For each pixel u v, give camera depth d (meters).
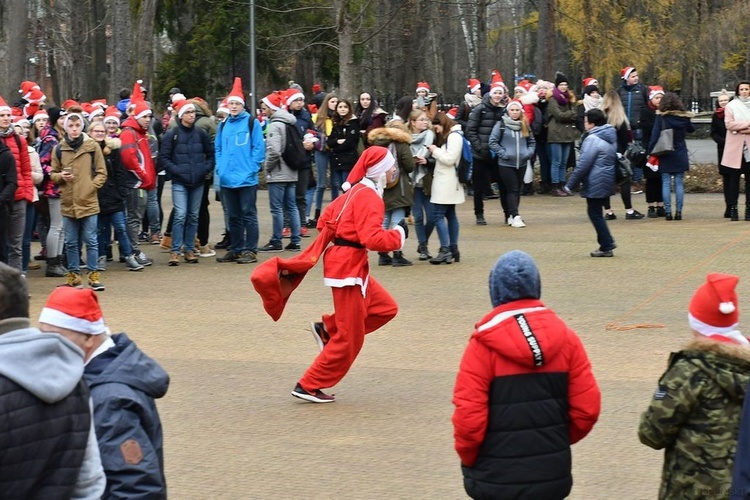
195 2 45.31
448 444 8.38
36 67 52.94
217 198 19.11
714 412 5.11
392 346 11.59
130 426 4.63
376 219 9.50
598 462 7.89
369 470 7.80
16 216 14.95
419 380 10.28
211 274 16.58
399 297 14.20
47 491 4.02
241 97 17.31
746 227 19.62
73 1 40.53
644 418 5.27
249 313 13.52
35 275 16.77
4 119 14.58
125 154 16.61
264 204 25.80
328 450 8.29
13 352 3.95
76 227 15.33
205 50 44.22
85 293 4.71
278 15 43.50
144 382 4.78
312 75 50.62
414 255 17.88
